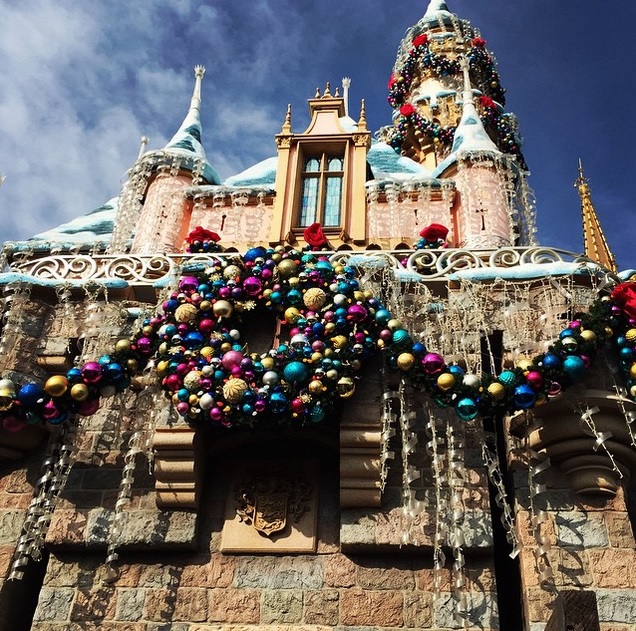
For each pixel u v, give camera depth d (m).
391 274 10.54
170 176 14.82
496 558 10.16
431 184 14.16
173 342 9.62
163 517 9.52
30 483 10.07
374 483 9.32
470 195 13.88
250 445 10.19
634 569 8.72
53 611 9.12
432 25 30.70
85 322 10.73
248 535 9.50
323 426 9.74
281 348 9.41
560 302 10.21
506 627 9.70
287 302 9.95
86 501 9.77
